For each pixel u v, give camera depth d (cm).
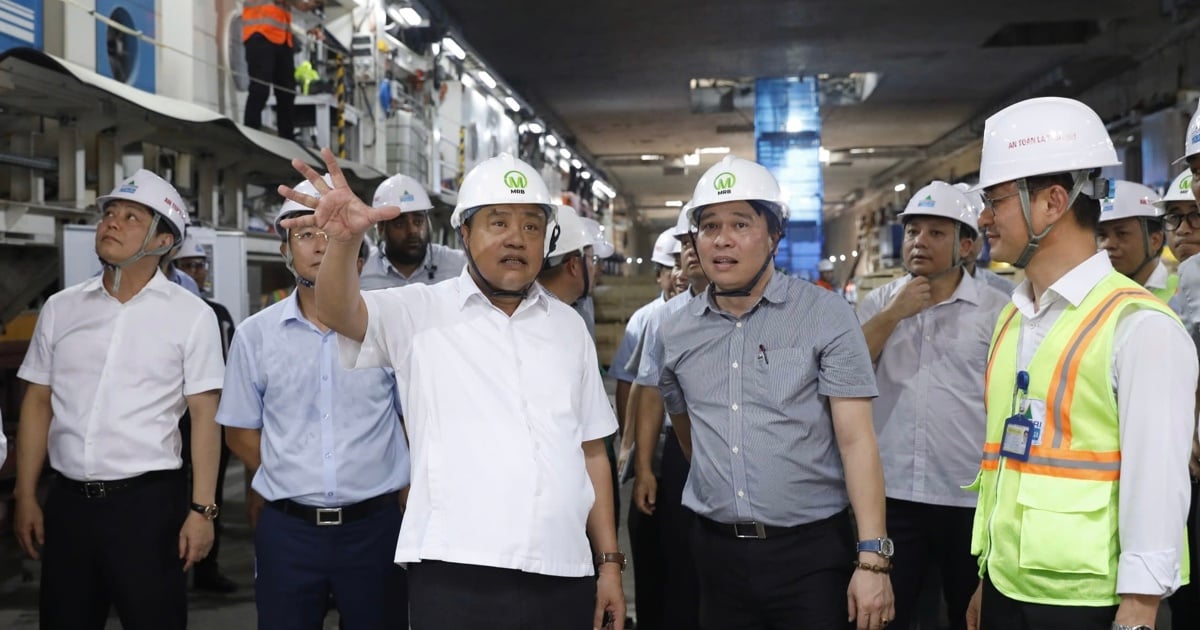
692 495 256
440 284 222
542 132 2225
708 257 242
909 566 305
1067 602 179
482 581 200
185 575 296
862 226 4384
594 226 400
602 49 1955
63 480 285
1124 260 356
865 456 231
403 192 376
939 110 2705
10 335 602
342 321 198
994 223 194
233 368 274
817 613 237
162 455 287
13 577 481
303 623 264
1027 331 195
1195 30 1811
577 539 209
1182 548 170
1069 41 1978
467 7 1648
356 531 262
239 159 753
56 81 515
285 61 862
